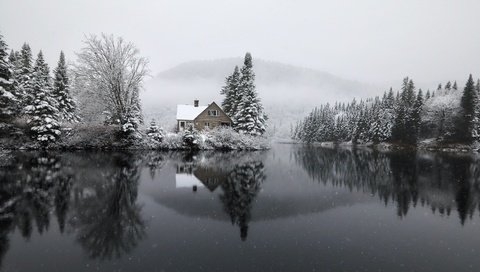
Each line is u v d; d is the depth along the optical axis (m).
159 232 9.15
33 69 41.00
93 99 34.75
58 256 7.36
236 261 7.33
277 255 7.75
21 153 27.72
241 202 13.03
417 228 10.17
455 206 13.14
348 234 9.46
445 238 9.25
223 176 19.22
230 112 54.16
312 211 12.00
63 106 41.44
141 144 35.75
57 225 9.47
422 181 19.58
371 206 12.99
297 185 17.53
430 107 70.44
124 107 35.25
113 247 7.99
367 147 75.44
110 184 15.48
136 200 12.63
